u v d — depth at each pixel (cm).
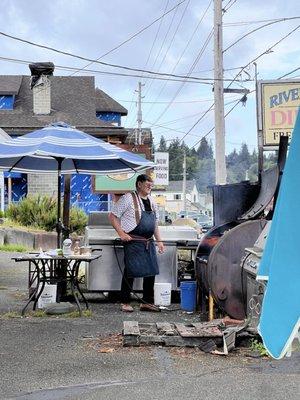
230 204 911
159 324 721
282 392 513
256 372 570
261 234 762
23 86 3341
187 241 999
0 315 848
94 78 3484
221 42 1994
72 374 566
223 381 543
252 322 670
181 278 1006
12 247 1872
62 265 921
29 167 1041
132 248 927
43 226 2144
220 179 1945
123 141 3088
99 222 1031
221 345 655
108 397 504
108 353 639
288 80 1488
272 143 1489
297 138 300
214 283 789
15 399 499
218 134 1958
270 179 833
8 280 1232
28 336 717
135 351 647
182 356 628
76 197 2816
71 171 1031
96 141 912
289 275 286
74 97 3312
